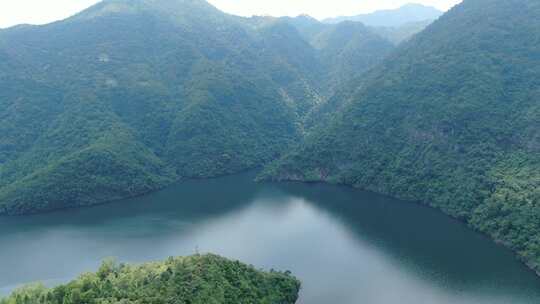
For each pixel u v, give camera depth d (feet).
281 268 453.99
